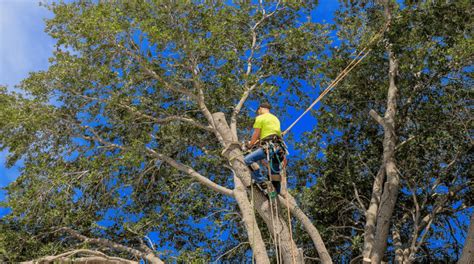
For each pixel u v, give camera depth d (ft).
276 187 29.71
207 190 61.52
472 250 41.19
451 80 57.21
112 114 57.67
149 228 58.34
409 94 58.65
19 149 55.47
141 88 56.90
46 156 56.59
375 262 49.26
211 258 59.06
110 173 56.95
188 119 53.88
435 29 50.57
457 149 56.80
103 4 52.70
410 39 51.55
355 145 62.95
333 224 60.95
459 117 54.60
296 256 28.81
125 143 59.26
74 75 54.03
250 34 62.49
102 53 53.11
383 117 59.11
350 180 59.47
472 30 54.49
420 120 58.39
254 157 29.55
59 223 58.34
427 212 59.31
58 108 56.90
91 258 51.98
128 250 56.70
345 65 60.23
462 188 55.36
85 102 56.54
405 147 57.11
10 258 54.19
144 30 49.34
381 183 57.26
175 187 61.00
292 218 59.77
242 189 42.37
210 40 52.26
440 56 53.16
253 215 35.35
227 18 57.16
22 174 56.24
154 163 60.23
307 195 58.75
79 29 51.60
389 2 54.70
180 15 52.85
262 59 60.64
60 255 51.60
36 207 55.21
